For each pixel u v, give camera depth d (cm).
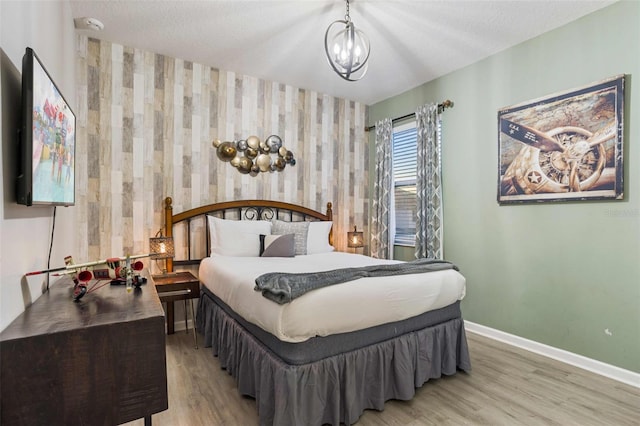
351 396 188
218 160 369
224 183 373
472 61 341
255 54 335
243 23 279
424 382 230
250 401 208
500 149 318
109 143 312
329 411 183
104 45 309
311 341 178
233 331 234
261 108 394
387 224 434
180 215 340
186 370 250
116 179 316
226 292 244
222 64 357
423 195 380
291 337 169
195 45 317
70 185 200
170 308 329
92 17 271
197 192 357
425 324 232
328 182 447
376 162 456
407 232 428
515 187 306
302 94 424
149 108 331
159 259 326
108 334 116
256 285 194
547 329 284
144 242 329
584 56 262
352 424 188
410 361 214
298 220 422
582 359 261
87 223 303
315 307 175
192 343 305
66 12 241
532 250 296
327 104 444
